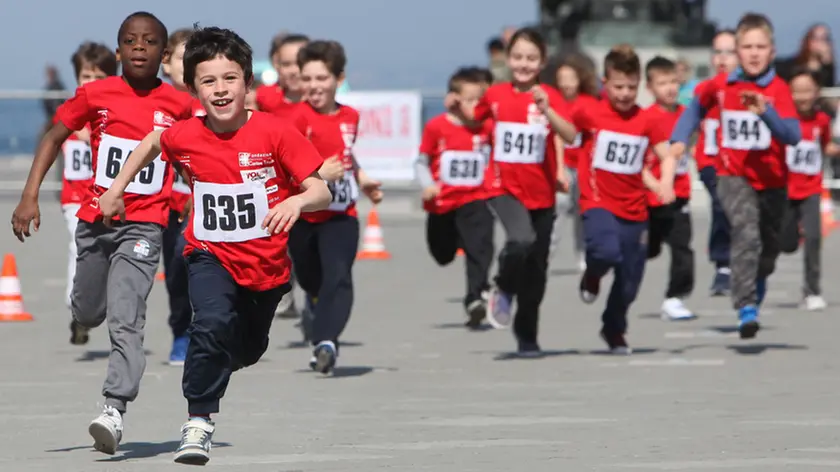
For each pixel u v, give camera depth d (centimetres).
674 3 7744
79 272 1786
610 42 7719
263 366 2506
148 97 1819
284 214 1491
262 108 2705
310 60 2383
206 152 1559
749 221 2600
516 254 2564
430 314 3388
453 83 3331
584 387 2223
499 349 2758
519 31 2625
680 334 2994
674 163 2586
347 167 2373
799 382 2261
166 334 2981
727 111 2611
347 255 2361
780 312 3416
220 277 1564
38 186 1752
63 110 1789
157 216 1772
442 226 3372
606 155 2566
